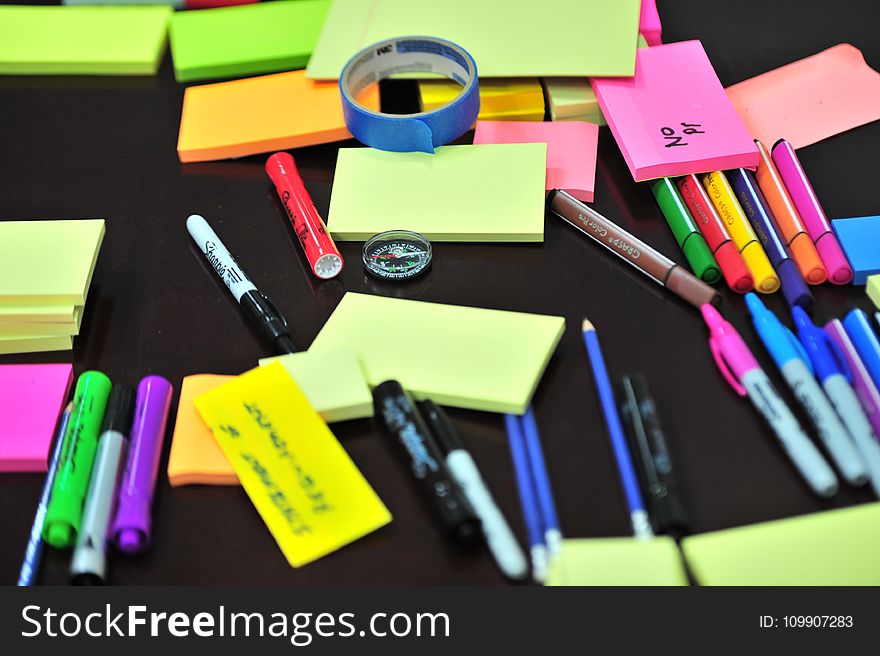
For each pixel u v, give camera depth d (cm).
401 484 68
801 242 79
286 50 105
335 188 88
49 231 82
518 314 76
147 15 112
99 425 71
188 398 73
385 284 82
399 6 104
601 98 93
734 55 103
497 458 69
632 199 88
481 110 95
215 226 89
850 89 96
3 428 71
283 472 67
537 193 86
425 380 72
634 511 65
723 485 67
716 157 85
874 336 72
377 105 96
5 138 100
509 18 101
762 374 71
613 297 80
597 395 72
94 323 81
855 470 65
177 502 68
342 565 64
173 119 101
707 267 79
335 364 73
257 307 79
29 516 68
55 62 107
